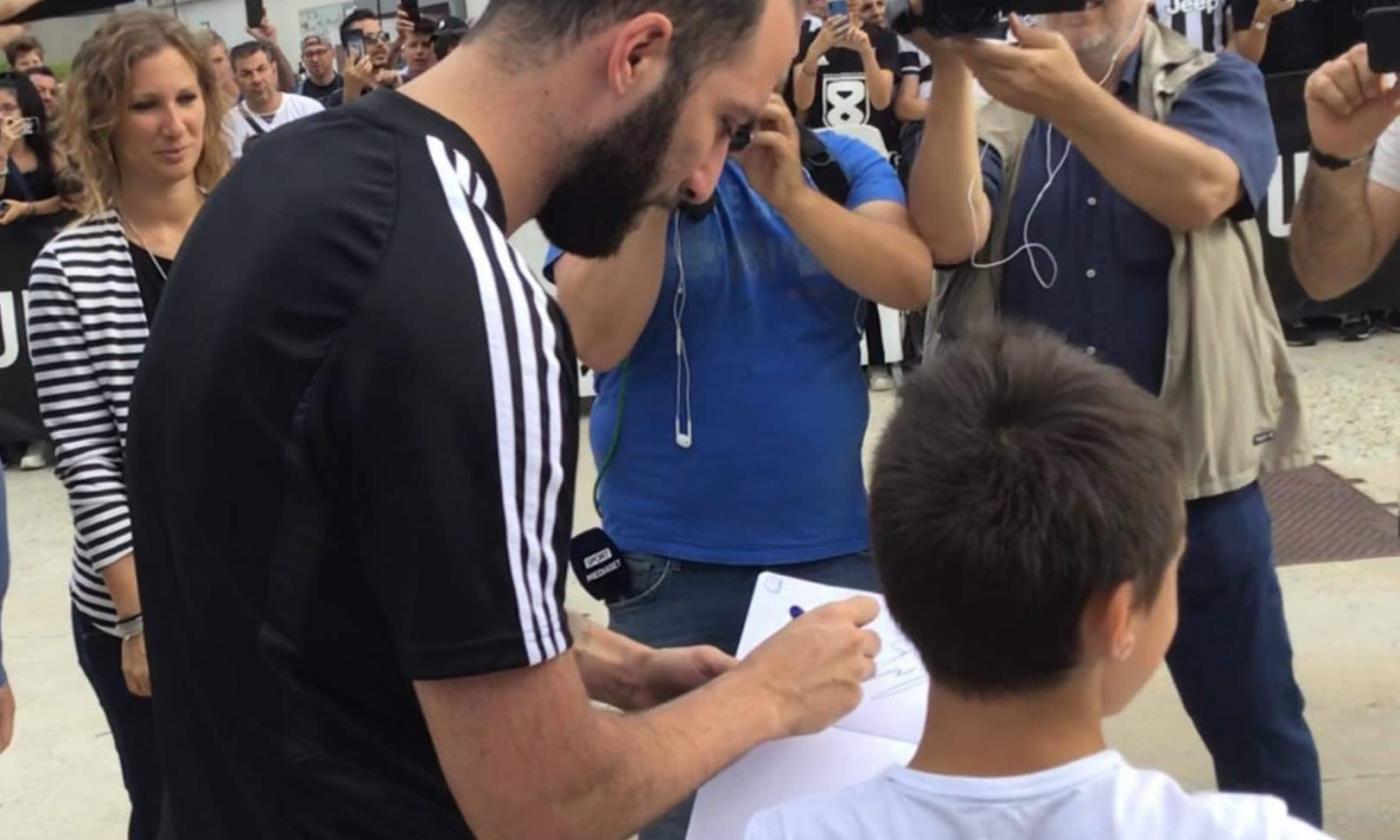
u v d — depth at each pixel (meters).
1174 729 3.27
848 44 6.21
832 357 2.10
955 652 1.07
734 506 2.06
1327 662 3.51
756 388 2.04
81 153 2.38
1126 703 1.16
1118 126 2.07
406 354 1.02
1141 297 2.29
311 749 1.13
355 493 1.06
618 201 1.17
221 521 1.11
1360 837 2.81
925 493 1.07
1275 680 2.38
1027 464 1.04
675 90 1.12
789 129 1.92
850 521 2.11
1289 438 2.40
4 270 6.14
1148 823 1.01
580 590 4.21
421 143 1.10
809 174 2.16
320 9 10.17
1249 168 2.21
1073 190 2.32
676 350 2.05
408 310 1.02
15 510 5.63
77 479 2.32
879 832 1.08
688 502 2.07
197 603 1.15
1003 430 1.07
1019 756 1.07
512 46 1.12
